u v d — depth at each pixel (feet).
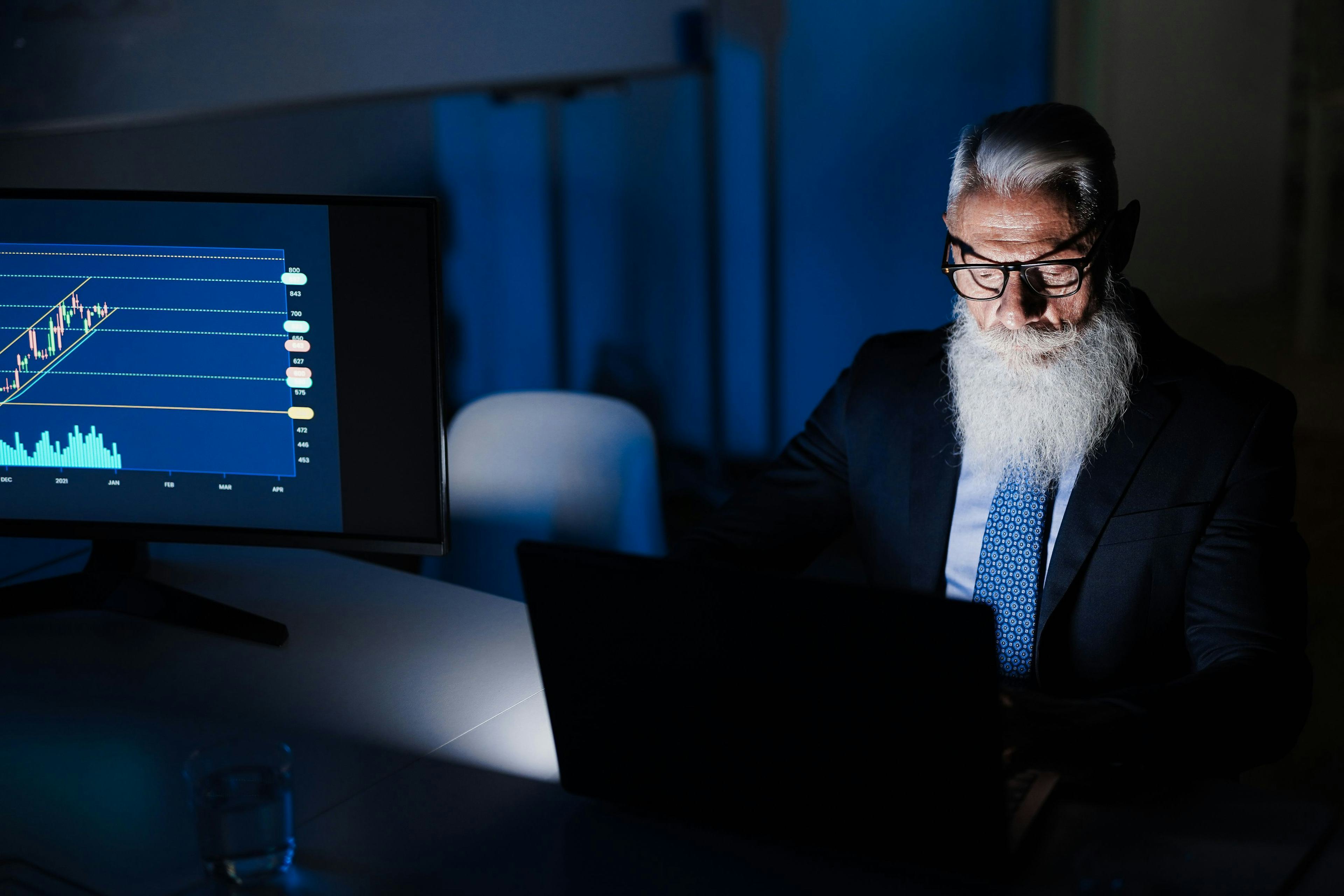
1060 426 4.47
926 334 5.30
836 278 12.37
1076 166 4.17
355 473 4.61
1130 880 3.08
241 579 5.35
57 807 3.57
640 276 13.15
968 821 3.04
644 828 3.45
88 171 8.42
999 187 4.24
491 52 10.41
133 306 4.55
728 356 13.23
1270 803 3.48
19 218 4.49
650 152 12.75
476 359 12.60
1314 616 9.92
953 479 4.89
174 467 4.69
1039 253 4.23
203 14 8.50
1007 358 4.50
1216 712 3.65
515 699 4.24
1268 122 15.08
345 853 3.34
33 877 3.22
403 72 9.80
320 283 4.44
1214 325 15.35
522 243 12.71
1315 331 15.85
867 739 3.03
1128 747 3.54
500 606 5.05
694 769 3.33
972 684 2.81
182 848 3.36
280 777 3.25
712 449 13.55
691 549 5.12
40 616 4.93
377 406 4.53
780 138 12.30
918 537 4.95
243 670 4.47
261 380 4.57
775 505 5.37
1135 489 4.46
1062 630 4.58
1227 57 13.88
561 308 13.10
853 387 5.31
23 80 7.65
